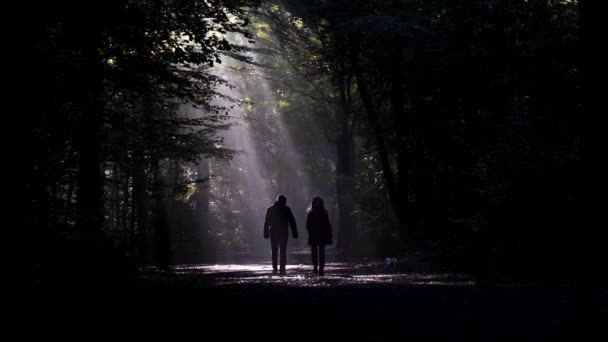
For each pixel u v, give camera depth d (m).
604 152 15.87
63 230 16.09
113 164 24.11
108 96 17.38
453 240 23.52
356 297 10.99
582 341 7.15
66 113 14.96
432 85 29.52
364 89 32.62
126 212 34.84
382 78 34.66
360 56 33.53
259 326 8.43
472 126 28.92
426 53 27.05
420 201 33.84
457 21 28.09
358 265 29.72
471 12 27.38
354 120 40.06
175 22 16.53
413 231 31.73
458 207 26.80
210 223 47.34
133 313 10.03
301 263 33.81
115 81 16.62
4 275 12.95
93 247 17.30
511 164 18.58
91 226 18.61
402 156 31.69
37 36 13.21
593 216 15.93
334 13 29.92
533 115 20.30
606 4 15.88
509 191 18.19
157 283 16.28
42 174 14.23
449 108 30.17
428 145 31.00
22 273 13.32
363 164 44.75
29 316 9.84
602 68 15.91
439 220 30.11
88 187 19.67
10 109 13.12
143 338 7.98
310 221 21.27
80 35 14.51
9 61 12.79
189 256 40.12
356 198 38.91
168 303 11.09
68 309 10.59
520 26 28.34
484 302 10.04
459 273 19.53
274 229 21.98
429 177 31.86
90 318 9.62
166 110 22.83
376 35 28.59
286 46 37.09
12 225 13.37
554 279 15.15
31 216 14.38
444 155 31.02
